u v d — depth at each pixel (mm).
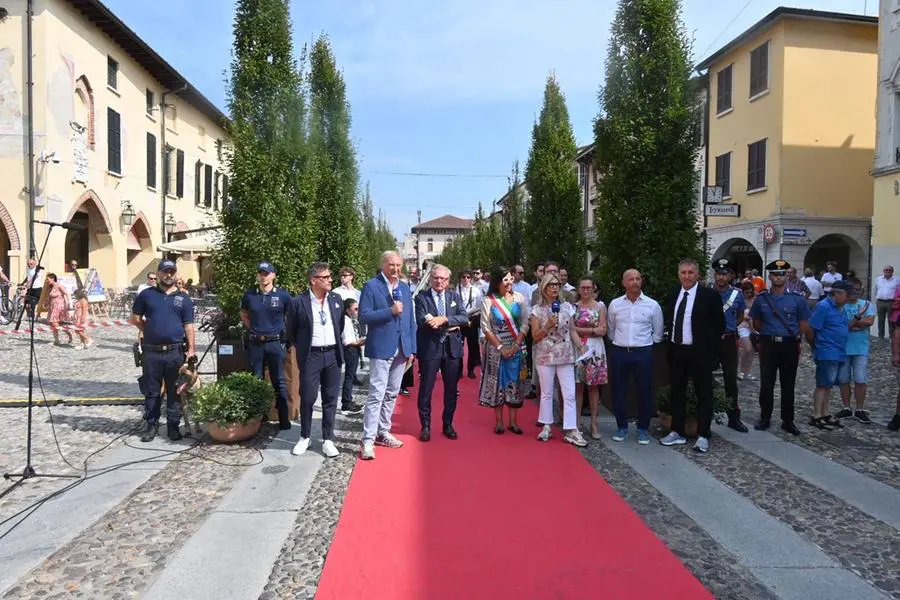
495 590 3652
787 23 19969
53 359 12945
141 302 6711
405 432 7289
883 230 17031
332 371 6320
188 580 3770
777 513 4887
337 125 16000
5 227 18719
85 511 4824
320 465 5980
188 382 6891
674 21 8094
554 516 4746
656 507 4980
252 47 7914
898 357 7484
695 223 8102
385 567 3916
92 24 21125
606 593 3633
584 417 8125
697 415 6719
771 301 7328
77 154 20188
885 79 17000
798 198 20156
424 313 6832
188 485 5406
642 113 8062
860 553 4203
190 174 31062
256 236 7801
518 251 22969
